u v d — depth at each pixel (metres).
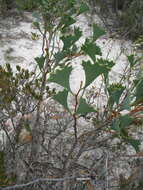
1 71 2.22
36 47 4.42
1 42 4.44
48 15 2.20
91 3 5.54
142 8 5.10
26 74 2.29
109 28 5.02
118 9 5.70
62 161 2.33
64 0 2.13
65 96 1.62
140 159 2.73
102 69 1.53
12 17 4.96
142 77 1.76
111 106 1.82
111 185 2.49
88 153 2.73
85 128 3.04
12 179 2.06
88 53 1.65
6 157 2.27
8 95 2.25
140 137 2.79
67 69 1.54
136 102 1.73
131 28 4.88
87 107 1.60
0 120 2.45
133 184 2.38
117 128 1.66
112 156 2.66
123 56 4.44
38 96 2.29
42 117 2.86
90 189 2.18
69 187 2.15
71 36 2.04
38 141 2.41
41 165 2.33
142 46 4.45
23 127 2.46
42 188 2.14
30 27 4.79
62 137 2.73
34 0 2.22
